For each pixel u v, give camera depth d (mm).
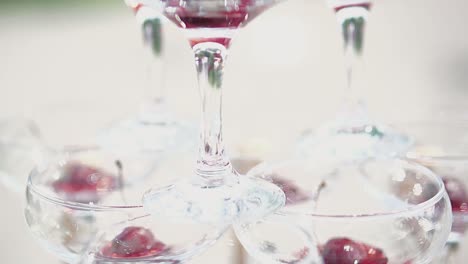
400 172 465
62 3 1794
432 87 885
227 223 398
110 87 962
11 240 510
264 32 1428
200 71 440
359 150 535
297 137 595
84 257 411
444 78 939
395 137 564
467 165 478
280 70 1026
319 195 462
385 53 1144
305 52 1199
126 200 469
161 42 650
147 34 649
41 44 1317
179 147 556
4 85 974
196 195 425
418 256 408
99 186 484
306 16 1585
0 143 575
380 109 722
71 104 747
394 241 397
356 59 606
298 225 400
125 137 587
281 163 482
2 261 478
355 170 478
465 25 1354
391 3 1625
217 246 458
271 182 460
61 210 422
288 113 694
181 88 878
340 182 471
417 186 450
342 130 573
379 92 863
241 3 414
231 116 682
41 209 432
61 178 486
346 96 609
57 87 960
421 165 460
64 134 634
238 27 432
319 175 479
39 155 571
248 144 581
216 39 431
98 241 411
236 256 447
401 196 454
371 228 397
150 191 444
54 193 464
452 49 1150
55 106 739
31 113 708
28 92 932
